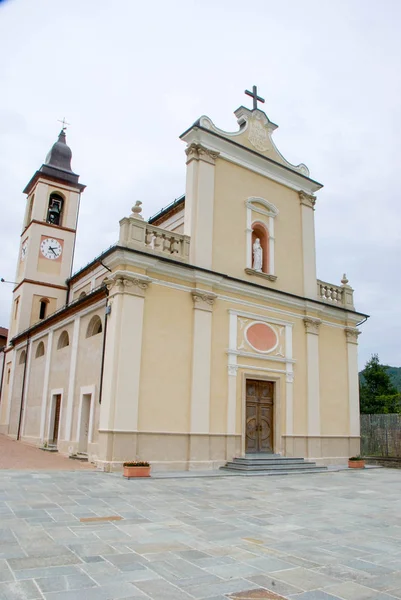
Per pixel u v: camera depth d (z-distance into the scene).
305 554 5.86
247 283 18.08
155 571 4.99
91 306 17.86
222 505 9.16
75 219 31.41
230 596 4.37
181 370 15.80
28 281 28.89
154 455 14.67
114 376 14.34
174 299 16.17
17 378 26.95
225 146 18.95
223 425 16.53
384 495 11.25
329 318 21.33
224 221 18.34
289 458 17.55
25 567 4.99
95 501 8.98
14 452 17.70
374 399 40.16
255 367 17.89
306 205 21.55
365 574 5.15
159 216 21.36
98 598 4.21
